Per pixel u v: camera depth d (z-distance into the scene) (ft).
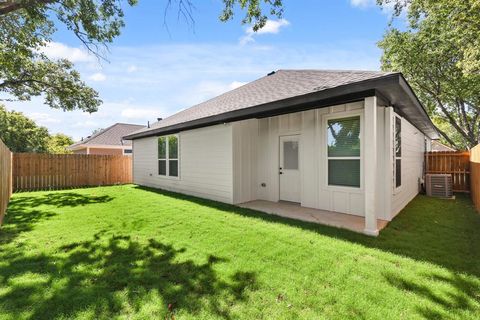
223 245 12.07
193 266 9.82
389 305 7.29
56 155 36.04
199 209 20.27
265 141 24.30
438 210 19.98
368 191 13.48
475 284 8.34
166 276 9.01
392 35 45.14
